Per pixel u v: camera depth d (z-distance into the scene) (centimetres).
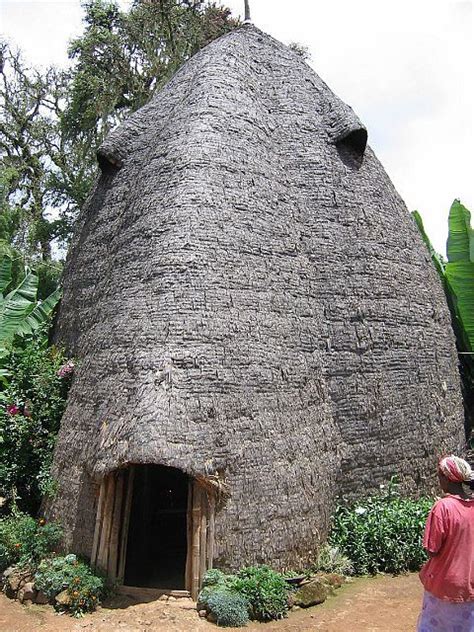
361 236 1045
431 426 1024
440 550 452
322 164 1079
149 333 788
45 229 2475
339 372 944
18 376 991
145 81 2305
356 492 912
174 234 852
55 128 2689
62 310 1200
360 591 761
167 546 1035
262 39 1280
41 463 916
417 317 1070
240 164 950
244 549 730
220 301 819
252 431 775
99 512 750
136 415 728
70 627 643
